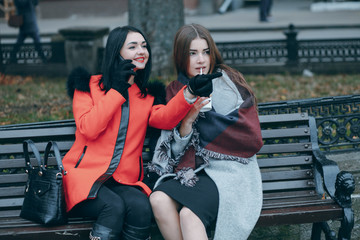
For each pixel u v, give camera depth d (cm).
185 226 267
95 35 812
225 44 835
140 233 273
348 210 284
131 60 291
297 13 1764
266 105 378
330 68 828
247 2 2036
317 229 328
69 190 281
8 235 271
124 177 295
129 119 299
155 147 313
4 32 1471
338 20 1511
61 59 860
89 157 292
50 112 603
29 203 278
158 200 275
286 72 830
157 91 314
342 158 385
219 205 282
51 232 273
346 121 387
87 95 305
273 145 328
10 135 315
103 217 270
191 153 299
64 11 1827
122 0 1812
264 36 1311
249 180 297
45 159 284
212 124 296
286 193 321
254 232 348
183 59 307
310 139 329
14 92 730
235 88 304
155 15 775
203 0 1756
